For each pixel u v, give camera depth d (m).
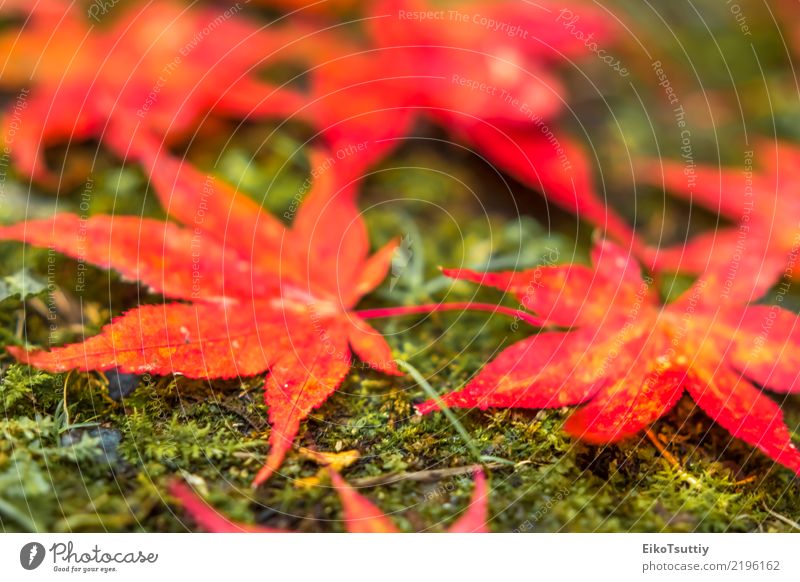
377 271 0.33
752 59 0.40
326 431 0.32
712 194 0.36
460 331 0.34
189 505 0.31
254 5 0.39
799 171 0.36
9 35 0.37
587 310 0.32
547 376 0.31
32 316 0.33
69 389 0.32
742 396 0.31
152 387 0.32
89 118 0.35
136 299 0.33
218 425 0.32
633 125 0.38
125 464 0.31
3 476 0.30
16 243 0.34
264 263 0.32
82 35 0.36
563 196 0.36
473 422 0.32
